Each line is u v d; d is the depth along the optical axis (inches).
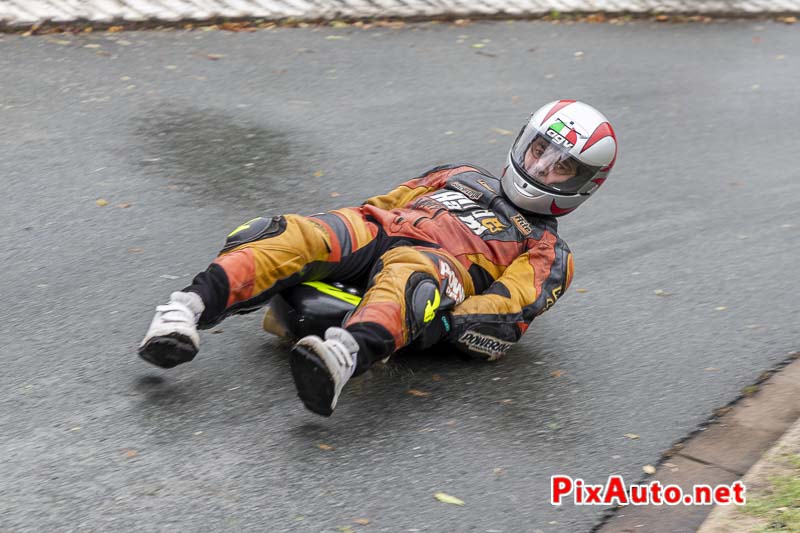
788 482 346.3
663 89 791.7
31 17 719.7
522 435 369.4
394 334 347.9
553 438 370.9
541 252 407.2
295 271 366.9
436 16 864.3
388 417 366.6
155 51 709.3
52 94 621.9
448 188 423.2
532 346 434.6
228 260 353.1
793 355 456.1
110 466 322.3
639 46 884.6
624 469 359.3
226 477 324.2
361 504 321.1
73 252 461.4
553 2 951.0
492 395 390.6
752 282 523.8
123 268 452.8
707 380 426.0
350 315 357.1
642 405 401.4
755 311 494.0
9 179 519.2
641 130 709.3
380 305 349.1
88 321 406.9
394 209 411.5
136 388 363.9
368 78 724.0
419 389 386.6
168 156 568.4
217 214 514.3
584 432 377.4
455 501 328.8
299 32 787.4
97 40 709.9
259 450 339.3
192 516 305.7
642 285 505.4
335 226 382.0
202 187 540.1
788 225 598.9
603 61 833.5
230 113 635.5
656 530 327.6
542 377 410.0
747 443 382.0
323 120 646.5
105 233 481.4
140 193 523.8
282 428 351.9
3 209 490.3
